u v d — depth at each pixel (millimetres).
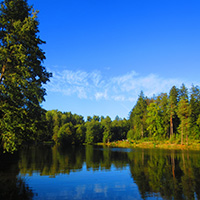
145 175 16188
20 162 23703
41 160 26000
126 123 113312
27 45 16484
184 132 53312
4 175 15828
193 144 50062
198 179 14430
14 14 16875
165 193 11070
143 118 76625
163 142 58156
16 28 15453
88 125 102188
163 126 63938
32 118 16594
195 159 26203
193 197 10289
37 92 16125
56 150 47594
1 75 15227
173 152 37844
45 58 18469
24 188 12062
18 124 14438
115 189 12055
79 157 30562
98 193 11211
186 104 54719
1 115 15047
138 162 24172
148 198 10234
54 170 18547
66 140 91000
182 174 16312
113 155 33812
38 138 18719
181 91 69062
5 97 14883
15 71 15742
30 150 45469
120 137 107125
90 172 17672
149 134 73438
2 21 15633
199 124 55469
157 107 64875
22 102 15656
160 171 17828
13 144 14188
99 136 105812
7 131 14195
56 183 13477
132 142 70250
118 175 16281
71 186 12711
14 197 10281
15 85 14523
